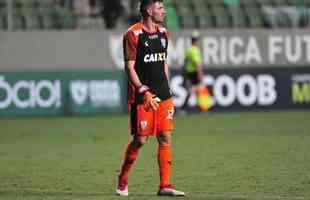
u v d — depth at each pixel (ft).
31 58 316.40
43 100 301.02
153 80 110.52
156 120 110.83
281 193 114.32
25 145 199.82
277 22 362.94
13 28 334.24
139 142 111.14
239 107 318.65
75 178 135.74
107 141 206.90
